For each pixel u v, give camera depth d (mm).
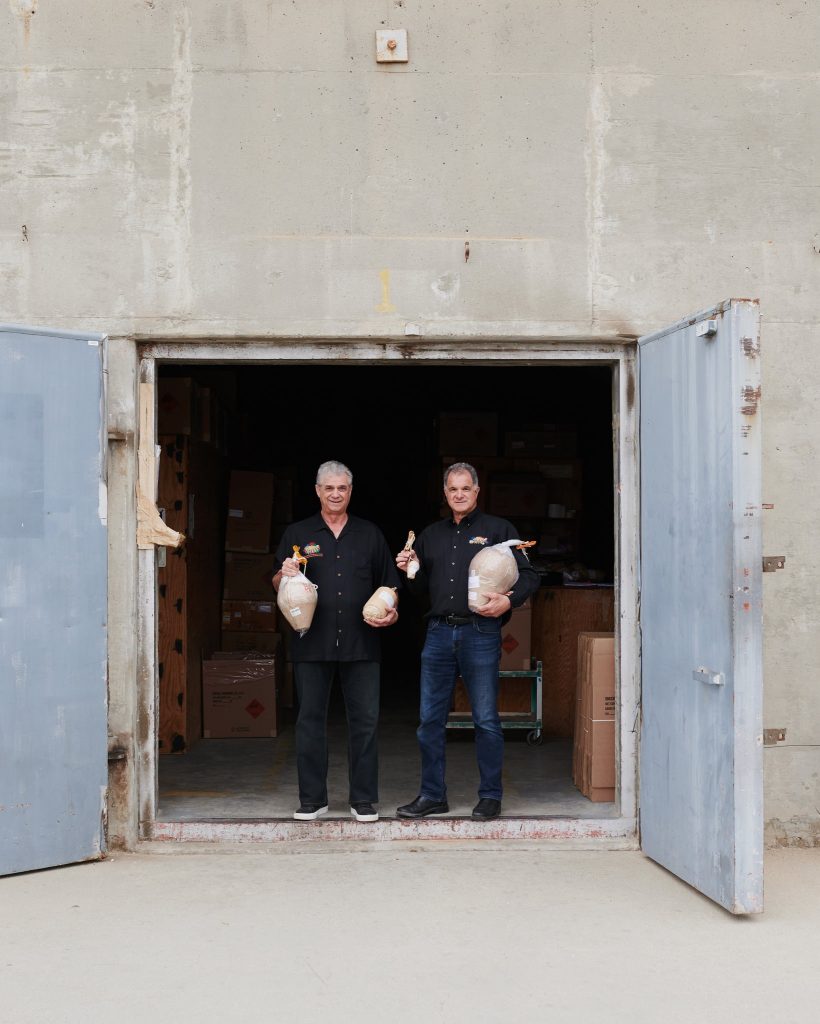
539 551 7559
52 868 4102
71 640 4145
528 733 6488
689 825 3869
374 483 10891
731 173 4461
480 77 4402
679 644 3975
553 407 10227
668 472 4090
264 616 7164
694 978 3104
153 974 3119
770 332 4480
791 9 4480
